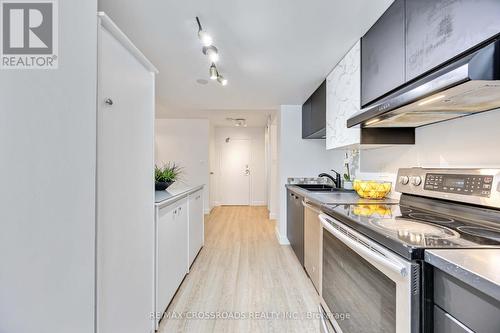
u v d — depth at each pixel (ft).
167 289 6.19
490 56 2.46
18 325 2.43
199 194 10.46
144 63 4.41
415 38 4.00
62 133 2.66
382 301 2.95
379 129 5.63
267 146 21.20
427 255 2.38
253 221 16.60
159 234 5.58
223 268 8.83
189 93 10.42
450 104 3.60
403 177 5.25
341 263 4.22
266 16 5.05
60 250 2.64
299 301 6.70
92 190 2.95
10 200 2.36
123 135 3.68
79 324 2.80
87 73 2.92
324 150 12.21
